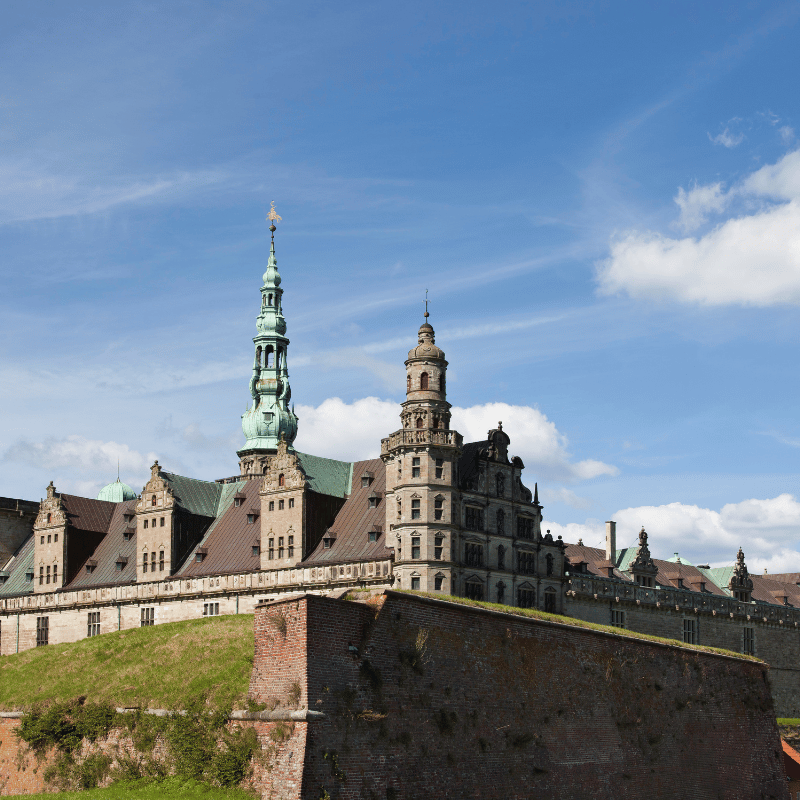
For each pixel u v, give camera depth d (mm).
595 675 71625
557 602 103062
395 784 55125
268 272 154875
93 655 70875
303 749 51094
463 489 96250
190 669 62812
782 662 132375
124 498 156125
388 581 94062
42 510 124250
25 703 66688
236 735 54500
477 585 95438
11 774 64188
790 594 142375
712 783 80125
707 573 135125
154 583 111188
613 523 123688
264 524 105438
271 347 153625
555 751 66312
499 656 64438
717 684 84312
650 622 114000
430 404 95750
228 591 104688
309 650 53031
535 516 102875
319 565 99188
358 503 104625
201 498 117875
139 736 59094
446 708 59656
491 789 60938
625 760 71750
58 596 119250
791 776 92812
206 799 53125
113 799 54438
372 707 55250
